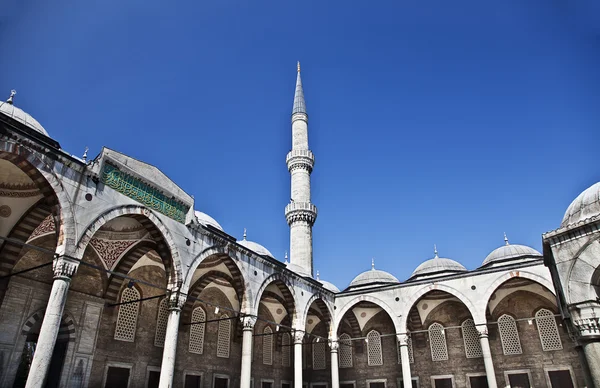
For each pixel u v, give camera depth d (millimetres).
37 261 19547
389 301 30531
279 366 32875
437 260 37062
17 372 19766
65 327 20078
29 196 17094
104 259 21531
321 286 31062
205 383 26484
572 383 26703
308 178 43594
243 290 23516
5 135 14062
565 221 12992
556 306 28609
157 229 19016
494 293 29750
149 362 23531
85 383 20156
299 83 50375
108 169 17344
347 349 35000
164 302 25328
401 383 32156
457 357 31000
